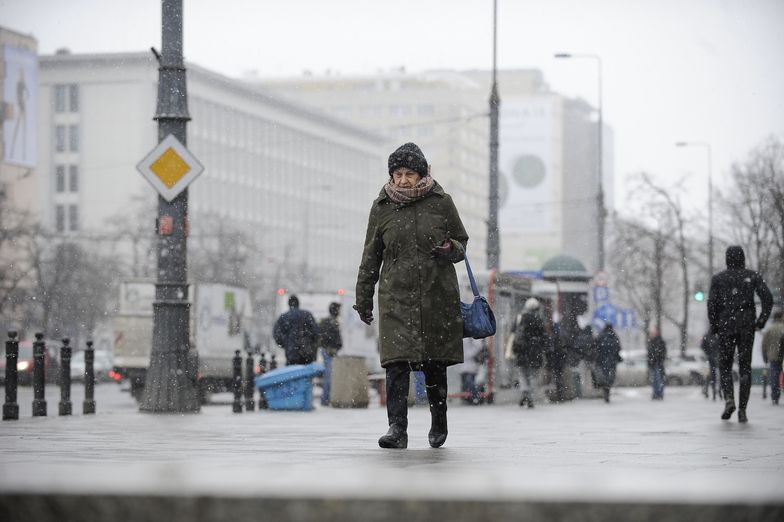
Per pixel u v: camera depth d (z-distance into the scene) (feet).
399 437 51.85
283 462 39.65
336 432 72.69
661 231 386.73
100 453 46.60
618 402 198.39
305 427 81.56
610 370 196.13
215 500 17.71
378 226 51.60
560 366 193.67
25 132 590.55
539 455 47.06
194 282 214.90
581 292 233.14
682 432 75.15
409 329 50.65
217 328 223.30
